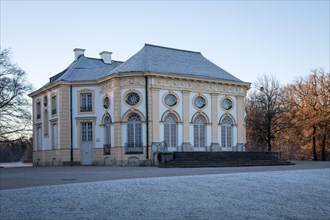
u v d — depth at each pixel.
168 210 11.97
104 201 12.95
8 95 45.84
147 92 38.66
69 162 43.59
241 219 11.35
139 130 39.09
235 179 18.52
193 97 41.12
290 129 58.62
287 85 59.50
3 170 35.41
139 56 41.78
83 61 48.66
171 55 43.84
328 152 60.94
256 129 56.81
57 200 13.12
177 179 18.06
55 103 46.00
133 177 20.25
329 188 17.25
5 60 45.53
